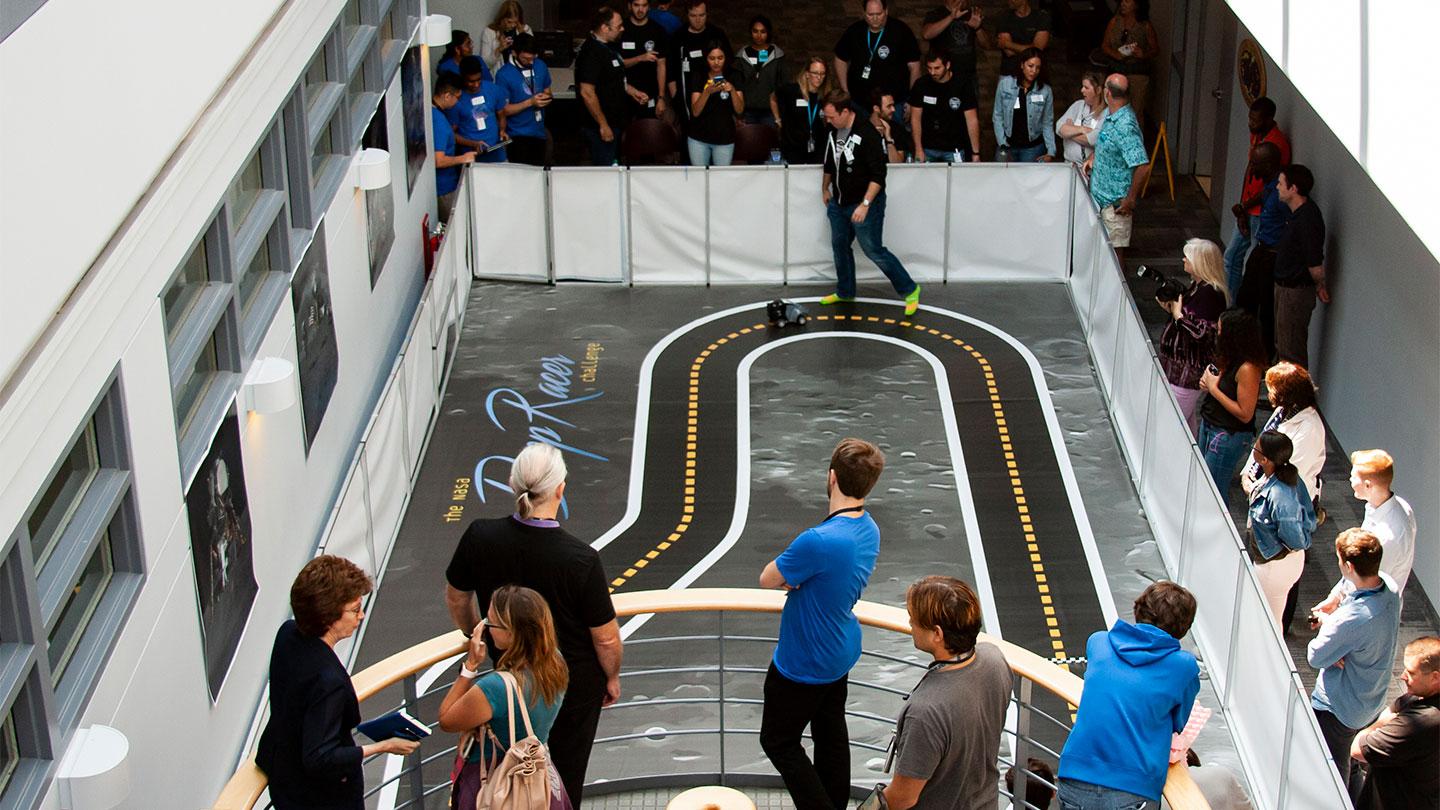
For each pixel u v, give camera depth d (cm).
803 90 1712
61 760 636
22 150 555
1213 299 1254
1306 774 823
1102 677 651
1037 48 1822
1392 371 1312
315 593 618
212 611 858
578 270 1673
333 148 1233
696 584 1173
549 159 2019
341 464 1220
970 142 1734
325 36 1134
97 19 638
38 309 572
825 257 1661
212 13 815
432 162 1662
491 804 600
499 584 683
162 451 770
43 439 599
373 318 1350
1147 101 2195
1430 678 836
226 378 899
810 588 704
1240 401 1188
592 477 1316
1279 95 1666
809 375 1483
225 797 623
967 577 1179
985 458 1344
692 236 1653
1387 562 1032
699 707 1027
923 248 1658
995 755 616
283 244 1038
